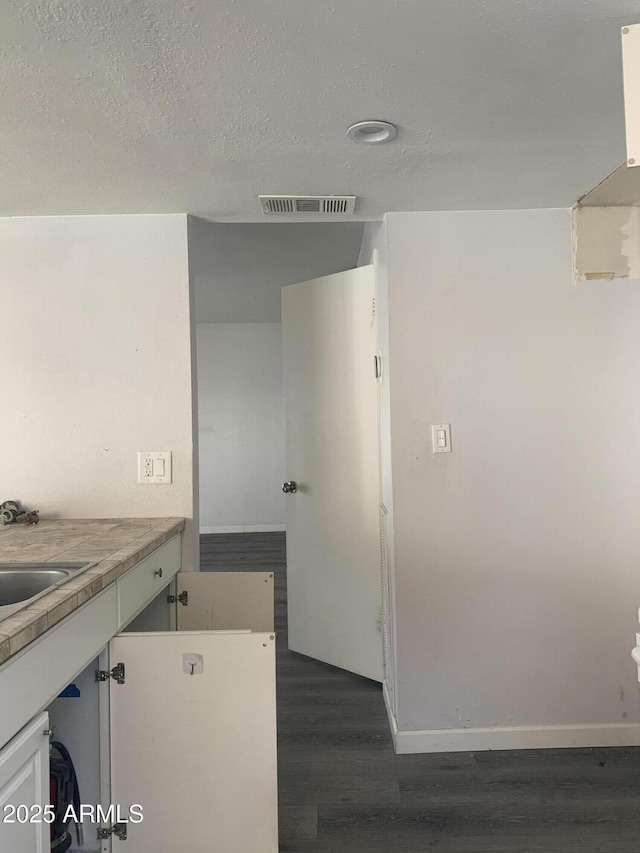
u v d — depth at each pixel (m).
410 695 2.25
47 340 2.20
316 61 1.30
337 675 2.93
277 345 6.60
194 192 2.02
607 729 2.25
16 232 2.21
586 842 1.75
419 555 2.26
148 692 1.52
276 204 2.14
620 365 2.28
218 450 6.59
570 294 2.28
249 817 1.52
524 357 2.28
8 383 2.20
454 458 2.27
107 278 2.21
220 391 6.58
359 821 1.85
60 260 2.21
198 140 1.65
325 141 1.68
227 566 5.04
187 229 2.23
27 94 1.40
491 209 2.27
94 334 2.21
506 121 1.59
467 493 2.27
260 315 6.07
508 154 1.79
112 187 1.96
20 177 1.87
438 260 2.28
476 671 2.26
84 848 1.57
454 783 2.04
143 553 1.69
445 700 2.26
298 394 3.12
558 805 1.92
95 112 1.49
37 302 2.21
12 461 2.19
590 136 1.69
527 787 2.01
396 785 2.03
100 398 2.20
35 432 2.20
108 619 1.47
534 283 2.28
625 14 1.18
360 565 2.85
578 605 2.27
